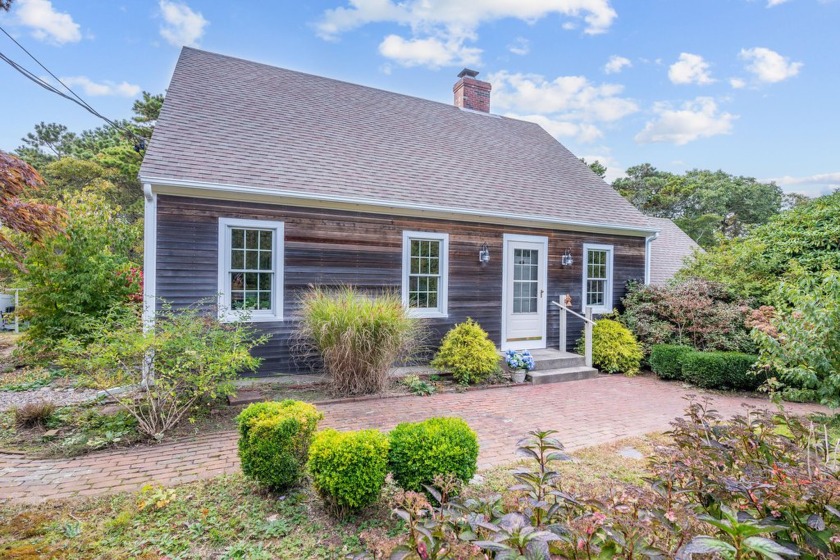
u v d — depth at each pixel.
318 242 7.18
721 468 2.20
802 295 4.98
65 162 18.80
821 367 4.74
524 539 1.52
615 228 10.00
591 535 1.63
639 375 8.67
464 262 8.49
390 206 7.43
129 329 4.79
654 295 9.66
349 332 5.99
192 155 6.55
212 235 6.45
